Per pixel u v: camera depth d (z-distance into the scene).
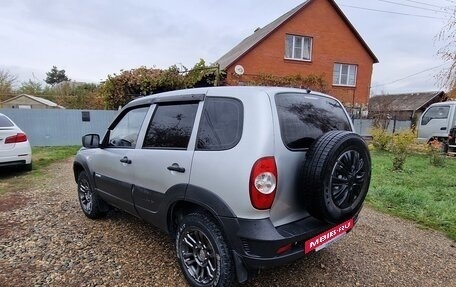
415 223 4.46
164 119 3.05
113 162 3.63
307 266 3.16
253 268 2.38
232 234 2.33
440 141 11.67
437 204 5.16
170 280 2.88
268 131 2.26
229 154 2.34
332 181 2.33
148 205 3.13
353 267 3.16
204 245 2.64
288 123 2.43
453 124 11.45
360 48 20.11
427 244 3.76
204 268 2.65
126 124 3.60
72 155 11.12
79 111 14.38
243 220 2.27
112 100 14.50
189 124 2.75
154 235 3.87
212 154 2.45
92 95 29.08
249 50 17.88
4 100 34.00
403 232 4.12
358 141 2.47
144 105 3.38
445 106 11.80
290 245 2.32
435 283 2.91
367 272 3.07
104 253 3.39
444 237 3.98
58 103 35.97
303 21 18.77
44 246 3.56
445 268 3.18
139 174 3.19
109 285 2.79
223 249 2.44
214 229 2.49
